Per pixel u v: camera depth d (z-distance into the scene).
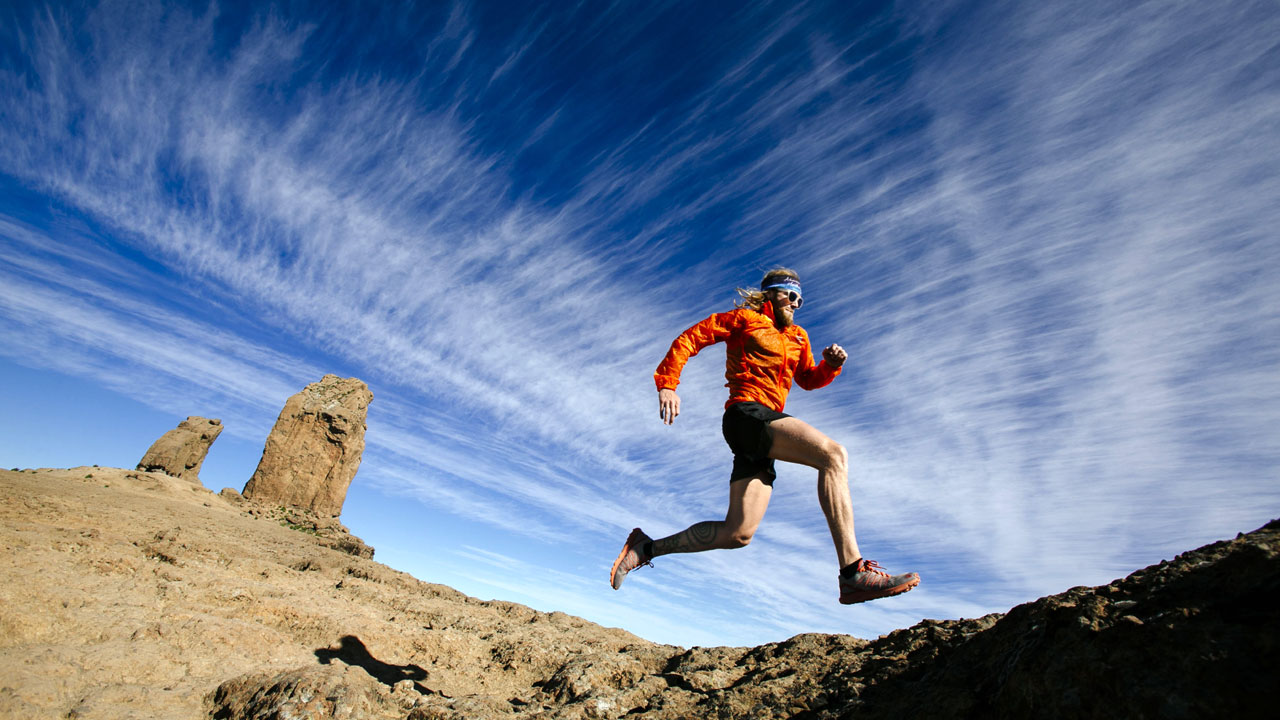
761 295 3.75
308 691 4.67
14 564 5.83
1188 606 2.38
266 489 41.53
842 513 3.00
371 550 32.47
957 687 3.29
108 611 5.57
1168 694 2.17
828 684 4.25
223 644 5.66
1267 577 2.27
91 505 10.04
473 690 6.48
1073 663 2.53
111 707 4.30
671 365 3.35
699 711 4.43
